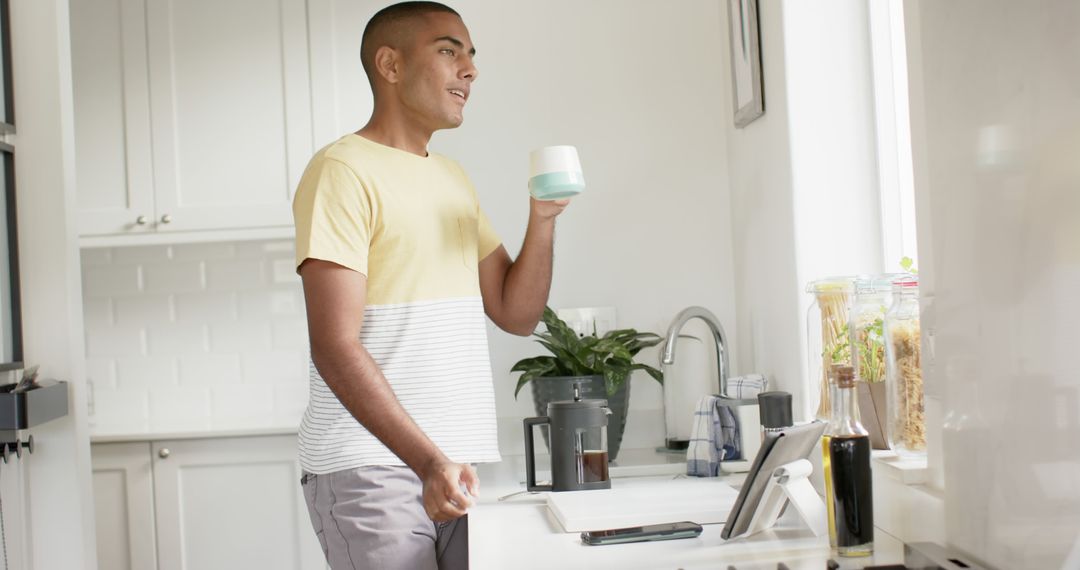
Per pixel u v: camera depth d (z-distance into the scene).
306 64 3.22
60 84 2.45
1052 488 1.13
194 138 3.24
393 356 1.91
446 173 2.07
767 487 1.52
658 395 3.04
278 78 3.23
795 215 2.30
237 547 3.16
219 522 3.16
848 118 2.30
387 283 1.92
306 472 1.96
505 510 1.94
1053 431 1.13
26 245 2.44
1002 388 1.25
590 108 3.12
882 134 2.29
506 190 3.11
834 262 2.29
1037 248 1.15
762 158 2.60
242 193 3.24
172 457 3.17
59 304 2.44
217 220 3.24
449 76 2.01
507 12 3.12
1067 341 1.10
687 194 3.10
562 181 2.02
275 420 3.44
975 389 1.33
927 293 1.57
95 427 3.45
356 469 1.87
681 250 3.09
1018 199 1.20
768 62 2.46
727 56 3.01
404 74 2.01
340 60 3.21
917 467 1.59
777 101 2.40
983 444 1.30
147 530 3.16
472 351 2.01
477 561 1.50
